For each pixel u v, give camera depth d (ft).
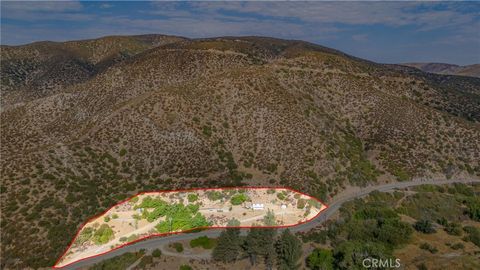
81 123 371.15
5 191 226.17
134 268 197.88
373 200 287.28
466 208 283.59
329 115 365.61
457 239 229.25
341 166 310.45
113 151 282.97
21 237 203.82
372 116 371.97
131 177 266.57
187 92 337.93
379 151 343.05
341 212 261.85
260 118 322.34
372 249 197.16
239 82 356.18
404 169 329.52
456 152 353.72
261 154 296.30
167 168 274.36
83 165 264.52
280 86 371.35
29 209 219.20
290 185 273.75
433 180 326.85
